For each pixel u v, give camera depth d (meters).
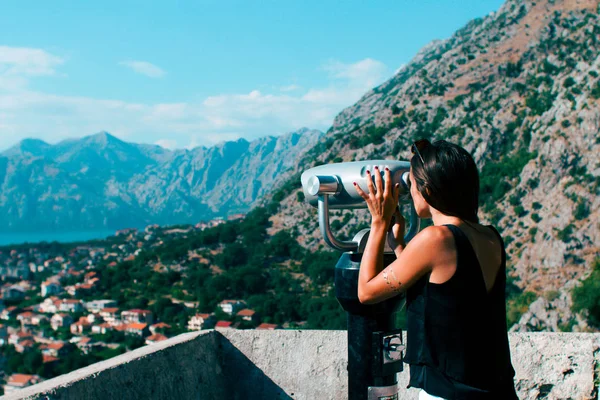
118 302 124.94
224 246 143.50
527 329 40.59
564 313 38.88
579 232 64.69
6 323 123.56
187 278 125.25
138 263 148.12
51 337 110.69
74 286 140.12
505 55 145.50
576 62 117.62
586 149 74.81
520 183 81.69
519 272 66.75
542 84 115.56
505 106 116.88
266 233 140.88
